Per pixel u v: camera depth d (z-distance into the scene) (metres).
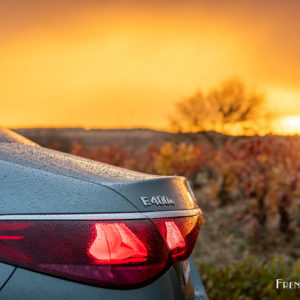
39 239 1.41
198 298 2.21
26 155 1.86
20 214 1.42
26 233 1.41
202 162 10.47
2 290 1.36
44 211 1.44
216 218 7.88
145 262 1.46
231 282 4.10
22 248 1.40
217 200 8.88
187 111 23.89
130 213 1.48
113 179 1.66
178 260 1.59
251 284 3.99
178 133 22.66
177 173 10.41
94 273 1.41
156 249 1.49
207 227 7.44
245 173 7.77
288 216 6.92
